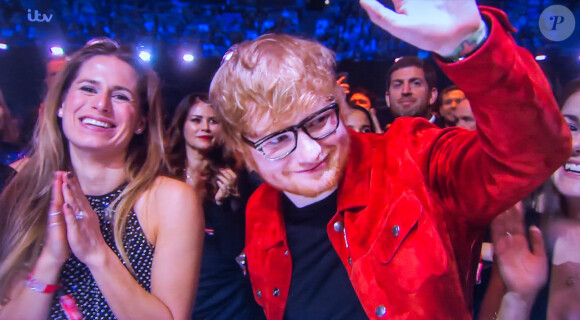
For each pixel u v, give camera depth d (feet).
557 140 1.86
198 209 3.43
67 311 3.25
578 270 3.67
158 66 10.93
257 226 3.24
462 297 2.49
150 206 3.37
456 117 6.10
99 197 3.44
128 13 11.81
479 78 1.71
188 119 5.10
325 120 2.57
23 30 10.87
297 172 2.66
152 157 3.48
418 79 6.74
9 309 3.25
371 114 5.64
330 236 2.81
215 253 4.71
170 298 3.19
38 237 3.46
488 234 4.42
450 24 1.63
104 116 3.23
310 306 2.94
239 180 4.84
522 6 10.74
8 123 6.11
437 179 2.59
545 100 1.77
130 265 3.31
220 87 2.67
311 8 11.60
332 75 2.64
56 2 11.19
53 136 3.50
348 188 2.75
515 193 2.11
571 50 8.92
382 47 11.93
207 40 11.91
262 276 3.18
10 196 3.65
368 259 2.62
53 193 3.10
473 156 2.30
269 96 2.43
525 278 3.76
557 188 3.85
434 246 2.43
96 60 3.34
